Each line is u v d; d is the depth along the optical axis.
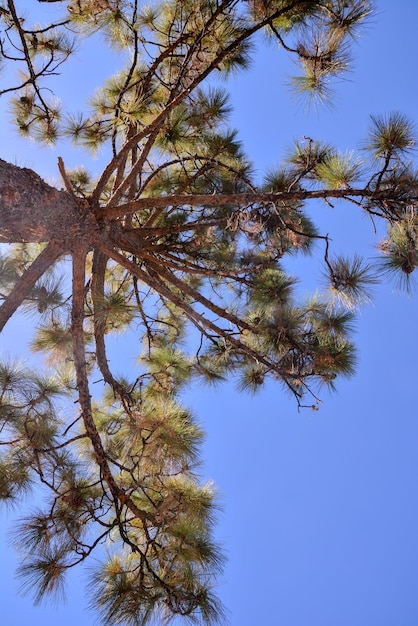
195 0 4.46
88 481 3.79
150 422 3.78
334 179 3.88
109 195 5.70
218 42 4.42
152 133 4.28
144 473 3.89
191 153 5.09
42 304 4.11
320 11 4.23
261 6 4.32
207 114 5.09
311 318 4.36
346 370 4.33
